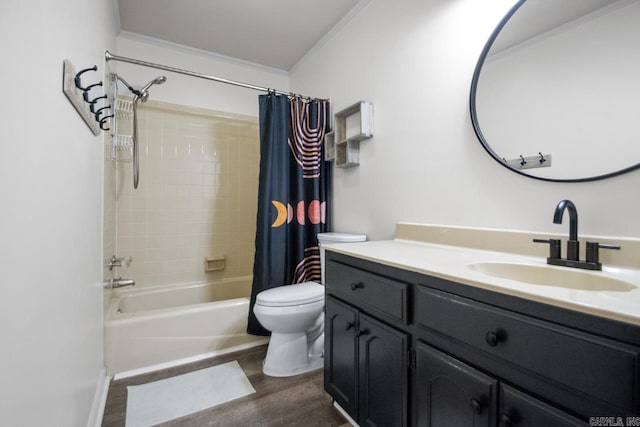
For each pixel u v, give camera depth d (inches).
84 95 42.9
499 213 49.6
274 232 83.5
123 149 88.5
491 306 29.5
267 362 70.3
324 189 90.9
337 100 90.7
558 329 24.2
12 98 22.1
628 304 22.5
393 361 40.7
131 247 94.7
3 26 20.7
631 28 35.9
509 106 47.6
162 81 83.4
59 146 33.2
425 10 62.6
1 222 20.6
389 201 71.6
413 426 38.3
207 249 106.3
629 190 36.6
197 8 82.4
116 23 87.0
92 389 51.8
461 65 55.2
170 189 100.3
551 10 43.0
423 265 38.4
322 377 68.0
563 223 42.3
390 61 71.2
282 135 85.7
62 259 34.4
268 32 93.9
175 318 74.3
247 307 82.8
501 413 28.0
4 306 21.0
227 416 55.0
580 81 40.1
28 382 25.0
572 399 23.5
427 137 61.9
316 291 71.0
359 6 80.3
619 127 36.9
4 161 21.0
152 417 54.6
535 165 44.7
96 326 56.7
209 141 106.6
